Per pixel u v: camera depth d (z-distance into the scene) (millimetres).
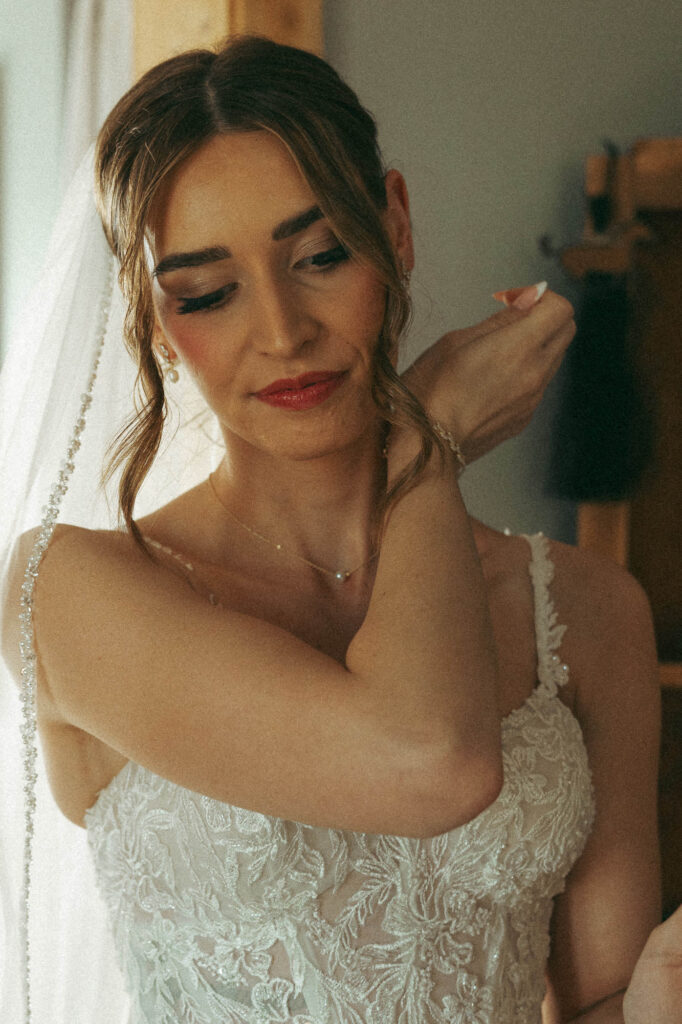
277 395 1002
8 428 1088
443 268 1822
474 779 841
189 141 946
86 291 1059
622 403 1875
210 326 997
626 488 1874
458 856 1062
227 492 1169
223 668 885
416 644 877
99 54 1631
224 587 1127
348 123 997
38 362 1080
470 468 1866
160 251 991
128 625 925
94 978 1170
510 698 1194
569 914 1222
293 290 978
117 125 1003
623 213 1823
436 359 1116
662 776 1897
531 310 1130
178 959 1055
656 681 1296
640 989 992
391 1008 1028
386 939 1039
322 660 898
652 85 1947
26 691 987
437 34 1792
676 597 1884
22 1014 1039
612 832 1227
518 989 1108
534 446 1920
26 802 1006
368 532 1153
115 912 1101
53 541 1001
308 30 1556
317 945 1027
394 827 857
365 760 844
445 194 1817
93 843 1111
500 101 1860
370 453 1139
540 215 1907
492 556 1273
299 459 1042
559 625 1238
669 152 1811
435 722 842
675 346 1873
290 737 859
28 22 1915
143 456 1073
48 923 1139
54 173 1872
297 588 1149
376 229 983
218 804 1018
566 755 1149
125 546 1058
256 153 955
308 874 1020
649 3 1945
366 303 999
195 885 1031
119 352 1186
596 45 1922
